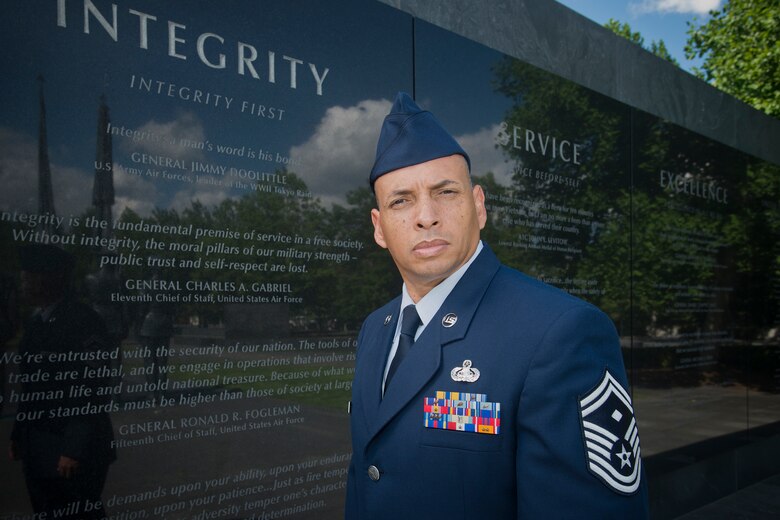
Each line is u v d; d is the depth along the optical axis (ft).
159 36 6.54
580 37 12.37
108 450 5.96
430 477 3.67
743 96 34.55
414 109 4.12
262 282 7.22
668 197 13.92
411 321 4.20
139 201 6.31
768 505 14.42
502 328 3.75
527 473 3.36
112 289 6.08
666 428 13.38
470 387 3.69
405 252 3.92
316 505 7.52
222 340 6.83
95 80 6.08
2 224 5.50
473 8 10.24
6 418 5.41
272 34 7.49
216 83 6.96
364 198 8.30
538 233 10.76
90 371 5.89
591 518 3.20
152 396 6.27
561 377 3.40
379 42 8.64
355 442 4.33
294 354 7.44
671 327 13.78
